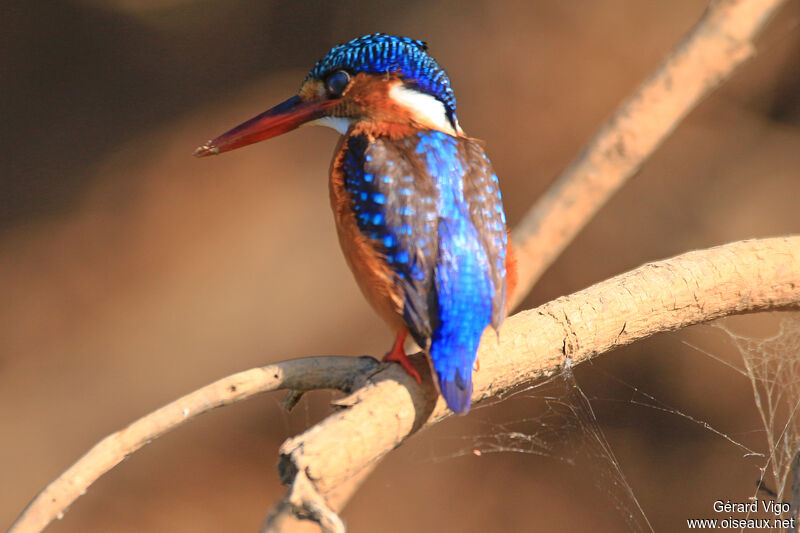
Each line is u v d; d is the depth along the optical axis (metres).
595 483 11.66
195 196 15.48
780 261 4.32
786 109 12.46
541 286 12.38
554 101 13.52
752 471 10.94
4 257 15.83
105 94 17.69
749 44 4.90
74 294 15.07
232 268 14.52
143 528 12.28
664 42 13.32
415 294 4.14
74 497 3.24
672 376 11.64
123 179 16.38
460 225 4.26
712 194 12.30
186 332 14.09
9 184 16.94
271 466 12.95
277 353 13.58
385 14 16.06
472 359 3.83
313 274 14.01
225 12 17.78
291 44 17.11
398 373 3.66
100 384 13.99
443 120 5.04
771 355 8.49
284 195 14.99
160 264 14.95
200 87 17.31
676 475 11.30
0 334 14.82
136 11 18.16
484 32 14.27
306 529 3.04
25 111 17.73
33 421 13.60
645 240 12.24
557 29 13.79
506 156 13.34
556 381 9.52
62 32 18.34
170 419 3.43
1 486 12.88
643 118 4.96
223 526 12.21
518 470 12.05
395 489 12.05
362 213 4.39
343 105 4.98
